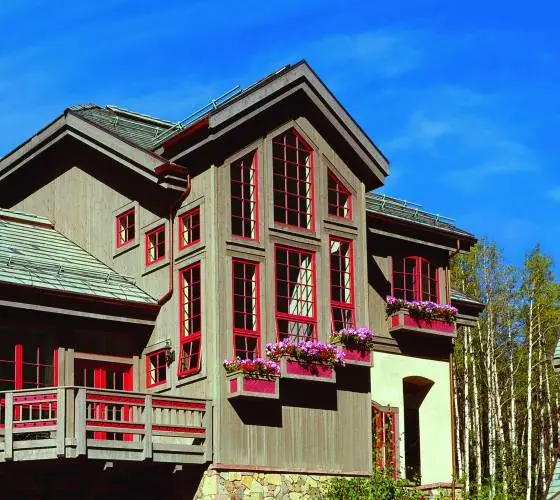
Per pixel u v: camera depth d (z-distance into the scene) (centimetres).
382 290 2930
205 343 2406
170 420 2312
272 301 2481
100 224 2783
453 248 3102
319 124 2662
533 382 4528
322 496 2470
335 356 2508
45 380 2408
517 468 4128
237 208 2509
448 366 3028
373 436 2753
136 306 2520
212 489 2317
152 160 2525
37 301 2378
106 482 2380
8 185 3138
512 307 4581
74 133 2823
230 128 2464
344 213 2700
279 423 2447
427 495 2697
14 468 2242
